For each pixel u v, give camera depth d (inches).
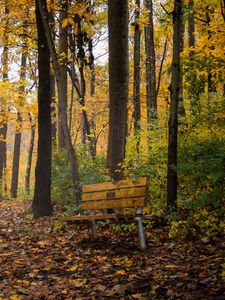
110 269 231.5
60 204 497.0
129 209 369.7
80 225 369.1
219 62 348.5
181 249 248.4
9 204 641.6
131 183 287.7
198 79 375.2
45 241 314.8
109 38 388.8
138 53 721.6
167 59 848.3
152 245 268.4
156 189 339.9
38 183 439.8
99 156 567.5
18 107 759.1
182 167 288.7
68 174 490.6
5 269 244.5
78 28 525.3
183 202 287.0
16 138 1029.8
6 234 355.3
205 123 331.0
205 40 393.1
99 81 915.4
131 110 923.4
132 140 396.5
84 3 486.9
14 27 565.9
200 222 273.6
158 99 864.9
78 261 255.0
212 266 208.2
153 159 356.8
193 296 176.4
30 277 228.5
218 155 281.7
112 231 325.7
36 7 437.4
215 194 278.5
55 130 743.1
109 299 186.5
